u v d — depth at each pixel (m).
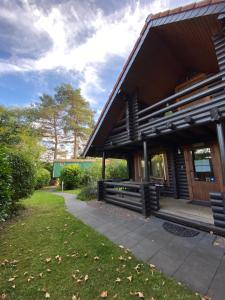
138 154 8.61
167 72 6.05
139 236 3.64
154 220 4.56
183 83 6.54
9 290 2.22
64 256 2.98
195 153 6.00
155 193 4.88
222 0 3.02
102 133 7.03
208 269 2.42
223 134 3.52
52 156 22.62
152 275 2.38
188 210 4.77
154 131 4.95
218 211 3.47
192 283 2.17
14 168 5.77
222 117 3.42
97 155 8.24
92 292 2.13
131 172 8.88
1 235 3.95
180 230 3.81
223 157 3.41
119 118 6.84
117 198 6.33
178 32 4.39
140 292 2.07
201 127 4.47
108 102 6.21
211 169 5.49
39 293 2.16
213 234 3.50
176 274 2.37
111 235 3.76
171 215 4.41
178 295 2.00
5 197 4.05
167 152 7.05
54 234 3.93
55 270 2.60
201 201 5.70
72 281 2.35
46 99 22.25
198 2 3.33
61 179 14.11
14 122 12.03
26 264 2.79
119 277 2.38
